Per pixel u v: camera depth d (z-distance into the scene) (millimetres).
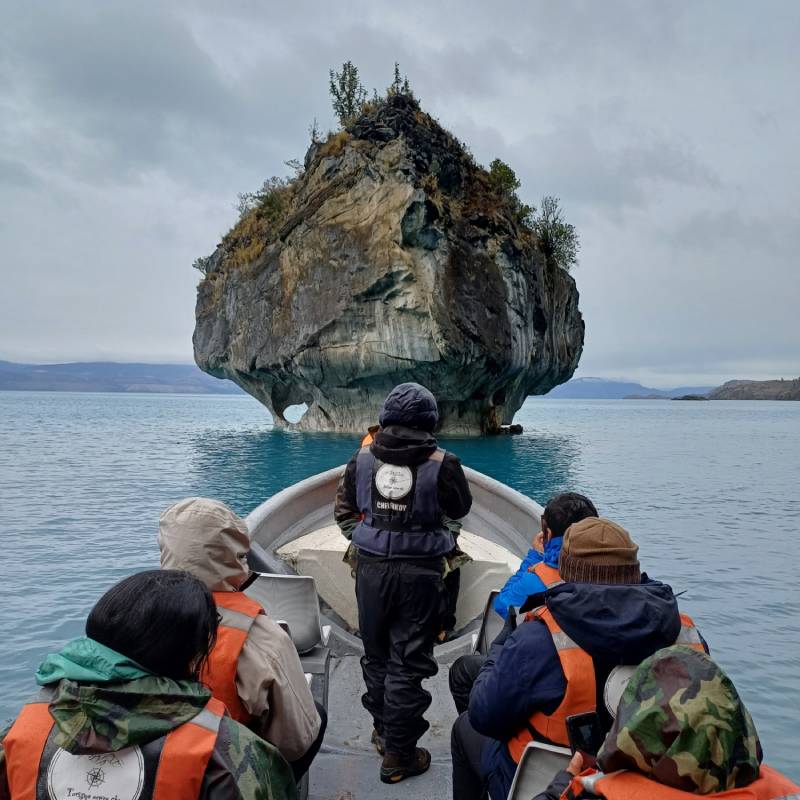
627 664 1845
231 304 40688
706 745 1329
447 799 2854
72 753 1377
